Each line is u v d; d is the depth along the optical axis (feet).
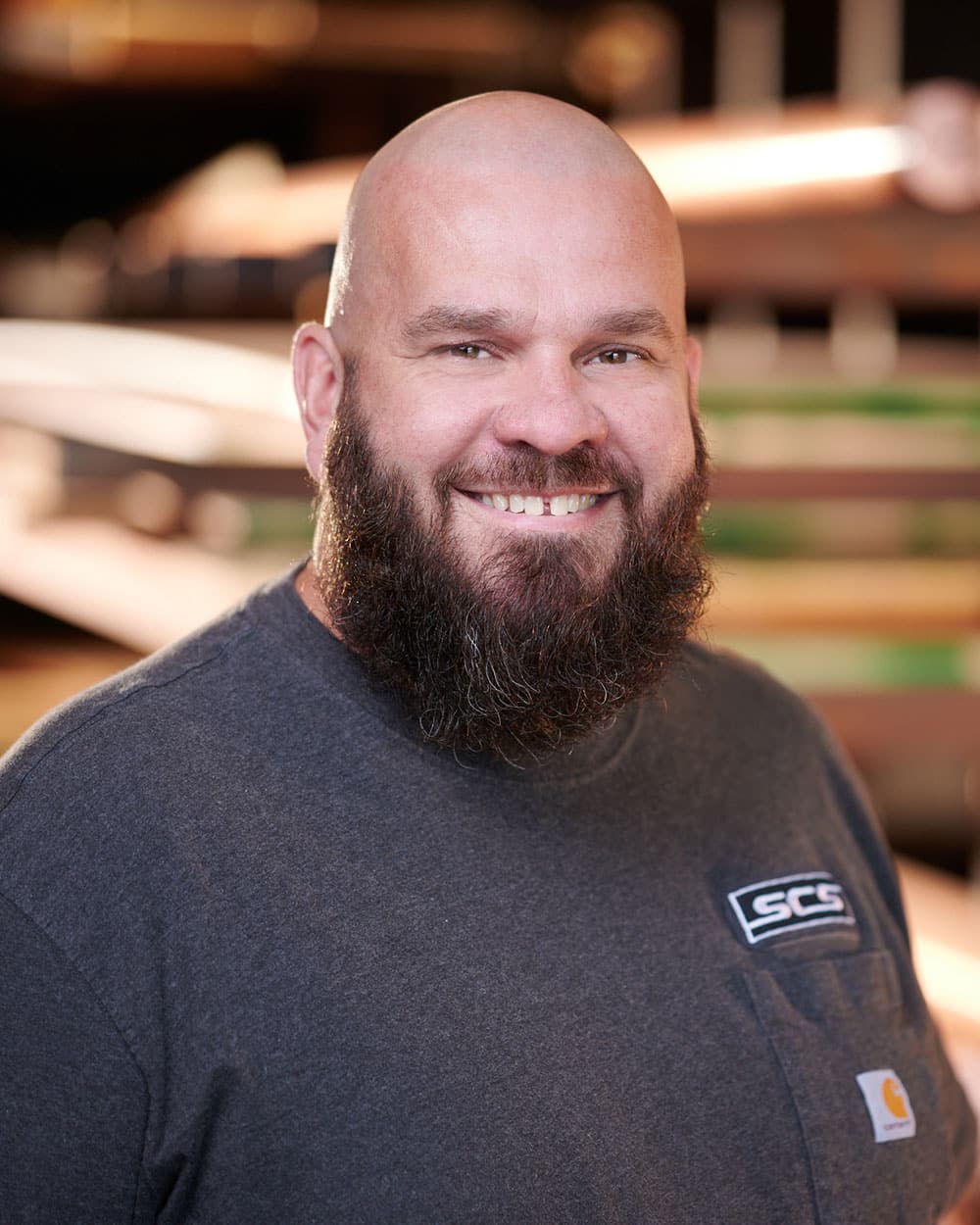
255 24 10.39
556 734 4.58
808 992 4.96
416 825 4.55
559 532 4.48
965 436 7.68
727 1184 4.53
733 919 4.99
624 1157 4.39
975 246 6.53
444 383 4.43
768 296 8.63
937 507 7.80
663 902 4.86
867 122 6.18
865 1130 4.83
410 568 4.48
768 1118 4.66
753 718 5.61
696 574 4.84
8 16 10.34
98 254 13.21
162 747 4.44
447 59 10.96
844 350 9.38
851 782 5.89
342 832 4.47
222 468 7.69
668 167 6.64
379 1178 4.18
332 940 4.32
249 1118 4.17
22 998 4.17
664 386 4.66
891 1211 4.84
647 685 4.74
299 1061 4.20
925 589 7.65
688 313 10.93
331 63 11.05
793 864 5.26
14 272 13.51
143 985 4.20
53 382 9.63
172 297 10.04
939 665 7.48
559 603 4.45
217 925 4.25
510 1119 4.28
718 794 5.24
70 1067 4.15
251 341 9.11
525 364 4.44
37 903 4.22
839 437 7.58
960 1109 5.49
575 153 4.53
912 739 7.50
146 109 12.55
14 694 10.41
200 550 8.33
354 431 4.60
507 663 4.42
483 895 4.54
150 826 4.31
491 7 10.44
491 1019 4.37
